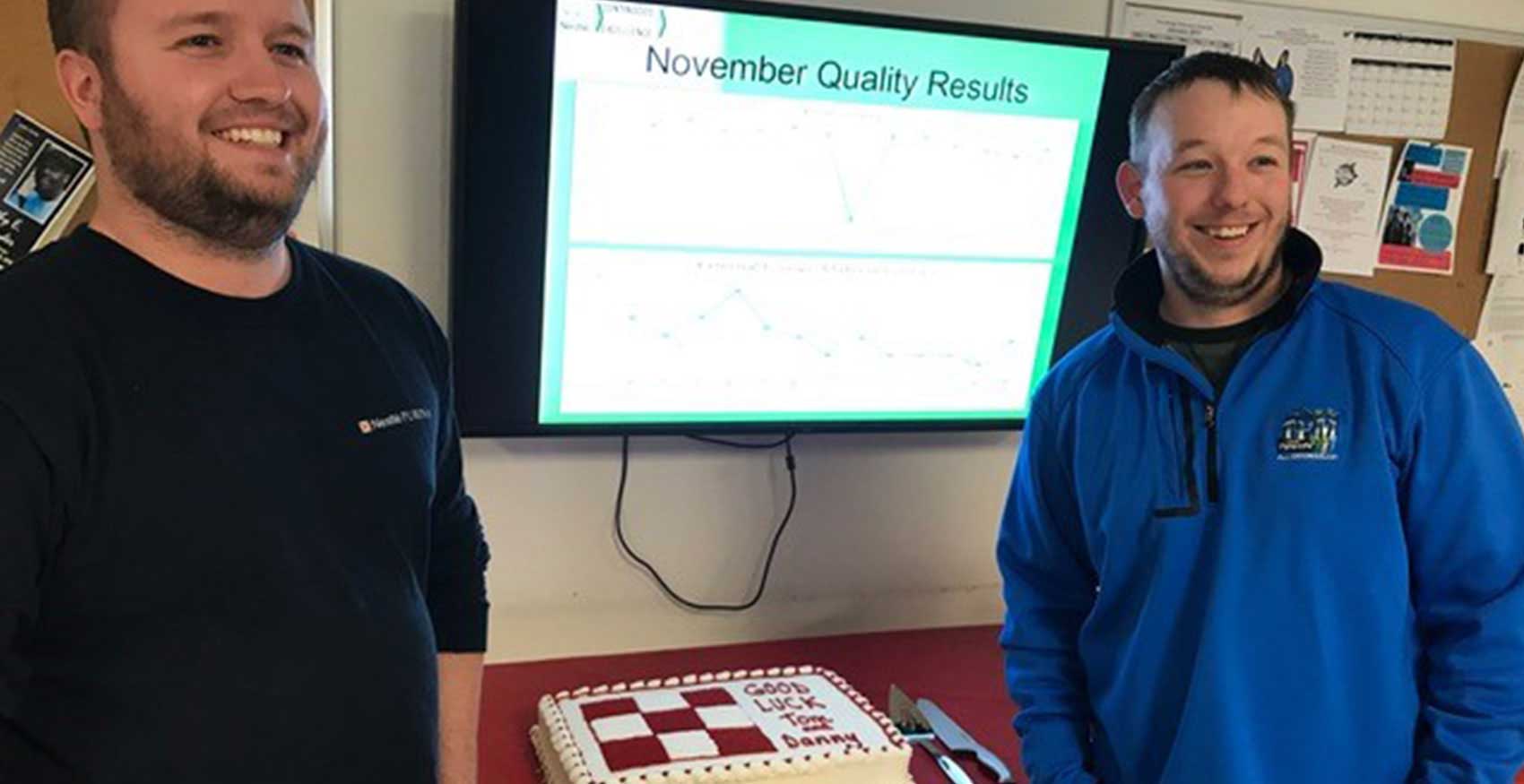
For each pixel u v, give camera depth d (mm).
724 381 1747
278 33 899
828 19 1593
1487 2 2090
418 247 1651
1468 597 1121
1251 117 1145
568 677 1760
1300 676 1124
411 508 1012
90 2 834
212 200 866
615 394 1701
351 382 987
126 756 823
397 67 1599
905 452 1980
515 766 1475
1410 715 1145
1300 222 2043
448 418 1172
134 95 840
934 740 1577
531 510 1792
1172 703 1187
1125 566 1229
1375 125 2049
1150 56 1740
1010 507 1422
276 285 969
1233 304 1198
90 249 880
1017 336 1866
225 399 892
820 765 1351
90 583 819
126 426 836
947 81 1680
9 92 1420
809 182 1678
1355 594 1125
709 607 1911
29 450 786
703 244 1661
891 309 1787
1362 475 1123
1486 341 2180
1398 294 2113
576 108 1534
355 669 919
